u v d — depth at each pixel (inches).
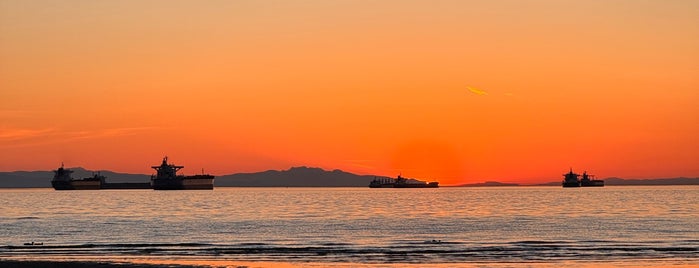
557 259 3986.2
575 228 6766.7
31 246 4800.7
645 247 4603.8
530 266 3727.9
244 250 4468.5
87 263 3563.0
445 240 5442.9
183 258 4079.7
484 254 4222.4
